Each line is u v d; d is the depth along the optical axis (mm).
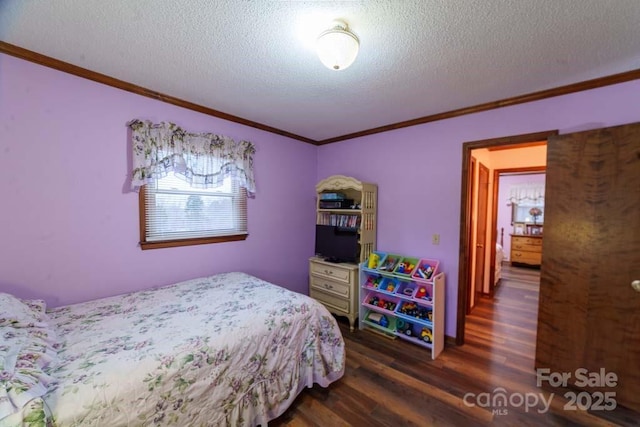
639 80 1762
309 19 1326
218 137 2607
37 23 1377
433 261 2689
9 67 1622
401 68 1777
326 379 1893
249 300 1943
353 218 3189
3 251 1637
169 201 2369
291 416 1711
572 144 1915
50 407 942
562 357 1995
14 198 1663
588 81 1913
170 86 2096
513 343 2633
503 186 6652
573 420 1672
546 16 1271
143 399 1130
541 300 2090
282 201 3340
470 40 1469
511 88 2062
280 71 1844
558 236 1995
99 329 1492
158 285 2299
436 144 2680
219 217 2723
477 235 3600
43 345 1207
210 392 1344
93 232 1960
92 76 1897
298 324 1804
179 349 1313
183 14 1297
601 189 1805
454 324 2611
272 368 1626
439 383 2029
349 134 3406
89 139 1924
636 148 1676
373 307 2852
